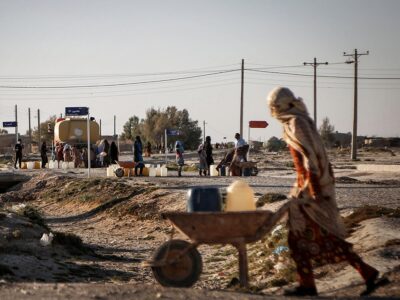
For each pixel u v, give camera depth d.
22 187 45.28
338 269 12.94
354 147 87.56
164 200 31.78
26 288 9.87
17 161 64.75
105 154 64.56
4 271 14.69
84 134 67.75
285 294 10.02
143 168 47.25
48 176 46.88
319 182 9.75
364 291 10.05
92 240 25.83
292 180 40.72
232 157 47.97
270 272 14.82
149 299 9.08
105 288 9.89
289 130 9.91
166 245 10.59
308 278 9.93
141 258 20.48
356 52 87.31
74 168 62.34
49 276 15.35
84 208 35.56
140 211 30.97
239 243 10.19
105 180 40.38
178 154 47.31
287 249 15.61
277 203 25.22
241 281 10.30
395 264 12.34
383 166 59.62
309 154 9.71
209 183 38.16
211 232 10.20
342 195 28.80
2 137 140.88
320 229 9.81
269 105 10.09
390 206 23.31
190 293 9.61
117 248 23.41
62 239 20.41
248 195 10.51
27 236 20.09
